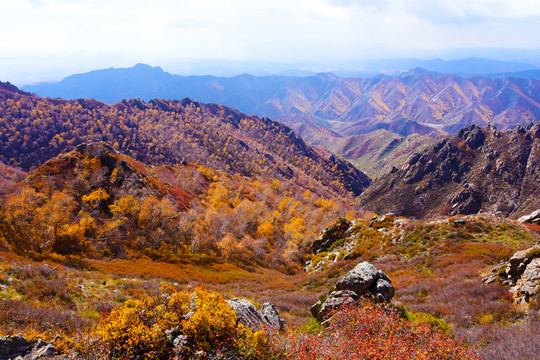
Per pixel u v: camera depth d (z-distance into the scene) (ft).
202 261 216.54
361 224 205.16
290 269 271.69
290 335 37.32
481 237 125.70
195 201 329.11
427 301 72.28
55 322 44.09
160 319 33.35
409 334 36.63
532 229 132.87
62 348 30.50
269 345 33.68
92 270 124.26
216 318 32.94
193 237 237.45
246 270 228.63
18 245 136.56
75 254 156.76
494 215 143.02
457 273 89.61
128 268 141.49
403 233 153.58
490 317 52.54
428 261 111.55
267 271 244.83
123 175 254.47
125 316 31.89
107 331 30.91
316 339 36.01
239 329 33.53
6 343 28.86
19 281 64.85
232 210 356.38
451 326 51.16
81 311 58.65
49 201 180.55
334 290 66.23
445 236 132.87
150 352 29.86
